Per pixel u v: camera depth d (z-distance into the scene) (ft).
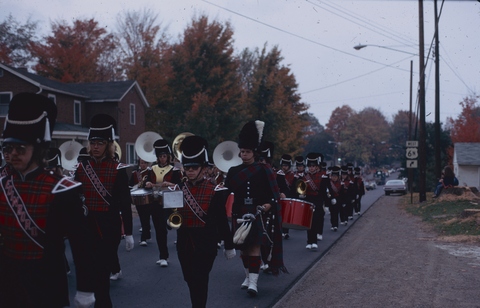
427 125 163.94
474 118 148.87
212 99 140.67
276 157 161.68
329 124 393.70
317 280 26.18
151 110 143.33
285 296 22.93
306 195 38.32
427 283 25.05
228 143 33.42
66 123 106.32
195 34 141.90
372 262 31.17
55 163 33.01
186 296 23.03
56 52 145.07
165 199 17.94
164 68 142.41
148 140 38.68
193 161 18.39
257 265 23.21
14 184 10.54
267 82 162.91
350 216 63.36
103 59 160.04
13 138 10.52
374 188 230.48
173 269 28.81
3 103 99.71
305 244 39.70
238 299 22.61
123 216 20.27
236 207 23.27
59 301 10.72
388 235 45.16
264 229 22.82
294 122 169.78
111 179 20.01
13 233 10.33
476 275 26.84
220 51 143.43
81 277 10.89
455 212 57.72
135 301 22.18
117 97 113.91
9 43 162.61
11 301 10.32
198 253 18.15
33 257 10.36
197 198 18.33
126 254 33.68
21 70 103.04
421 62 86.07
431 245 37.68
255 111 162.91
